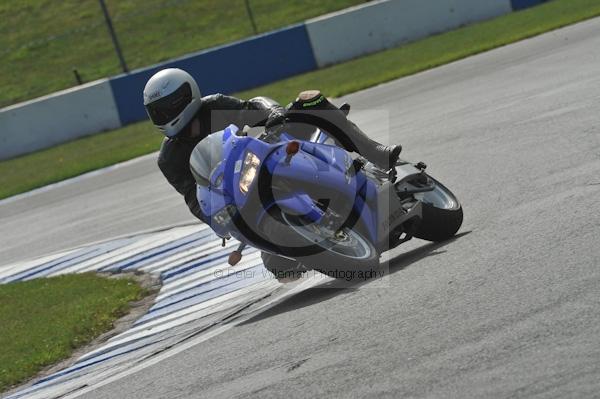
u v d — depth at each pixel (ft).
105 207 162.20
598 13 228.43
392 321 59.72
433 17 284.20
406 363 51.75
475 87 170.09
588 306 52.34
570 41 194.49
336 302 69.31
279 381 55.36
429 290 64.03
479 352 50.37
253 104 77.00
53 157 245.04
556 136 109.09
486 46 222.89
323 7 334.65
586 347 47.24
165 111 74.38
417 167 83.25
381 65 249.34
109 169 204.03
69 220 160.35
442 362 50.44
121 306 100.12
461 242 76.33
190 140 76.64
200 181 72.23
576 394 42.91
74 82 315.78
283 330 66.59
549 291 56.54
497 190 92.94
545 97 137.39
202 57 269.44
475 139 124.06
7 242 157.99
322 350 58.54
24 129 265.34
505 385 45.68
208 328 78.64
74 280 119.14
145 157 206.28
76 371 80.43
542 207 79.46
